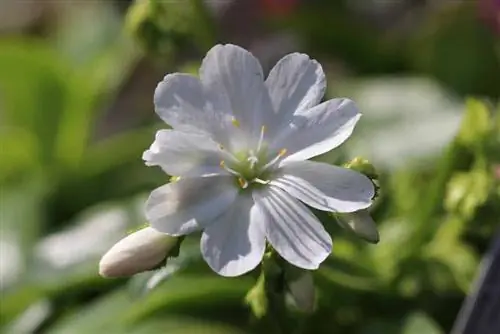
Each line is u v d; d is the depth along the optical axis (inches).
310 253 9.8
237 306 12.1
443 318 12.2
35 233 13.4
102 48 14.8
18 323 12.6
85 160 14.3
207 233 9.8
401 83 13.8
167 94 10.0
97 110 14.9
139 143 14.2
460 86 14.2
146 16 12.2
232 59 10.1
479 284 10.4
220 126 10.1
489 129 11.4
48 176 14.3
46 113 14.5
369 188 9.9
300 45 14.9
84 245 12.7
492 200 11.2
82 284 12.4
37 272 12.6
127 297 11.9
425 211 11.8
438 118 13.3
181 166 9.9
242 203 10.0
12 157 14.5
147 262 9.9
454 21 14.3
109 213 13.0
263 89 10.1
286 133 10.1
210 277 11.9
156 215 9.8
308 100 10.1
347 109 10.0
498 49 13.9
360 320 12.1
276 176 10.1
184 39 12.3
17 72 14.4
